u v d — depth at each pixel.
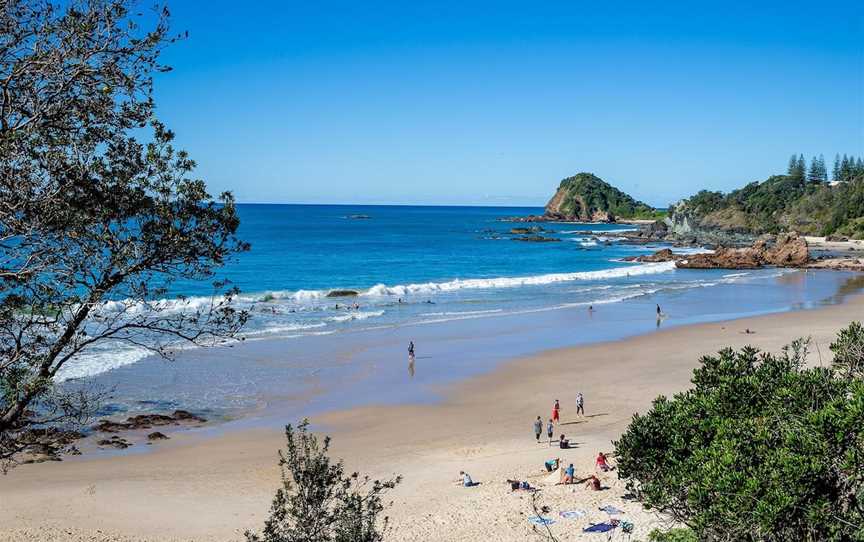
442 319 53.12
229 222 10.51
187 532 18.34
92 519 19.12
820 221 168.25
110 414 28.48
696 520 10.43
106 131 9.72
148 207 9.81
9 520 18.86
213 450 24.91
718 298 66.25
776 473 9.84
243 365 37.16
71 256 9.70
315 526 10.73
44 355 9.87
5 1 8.68
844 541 9.70
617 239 162.00
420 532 18.05
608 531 17.59
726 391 12.77
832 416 10.16
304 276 83.62
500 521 18.69
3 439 10.25
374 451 25.16
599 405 31.03
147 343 40.00
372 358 39.78
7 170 8.91
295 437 26.23
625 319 53.59
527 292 70.56
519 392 33.16
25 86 9.04
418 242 148.25
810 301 64.12
